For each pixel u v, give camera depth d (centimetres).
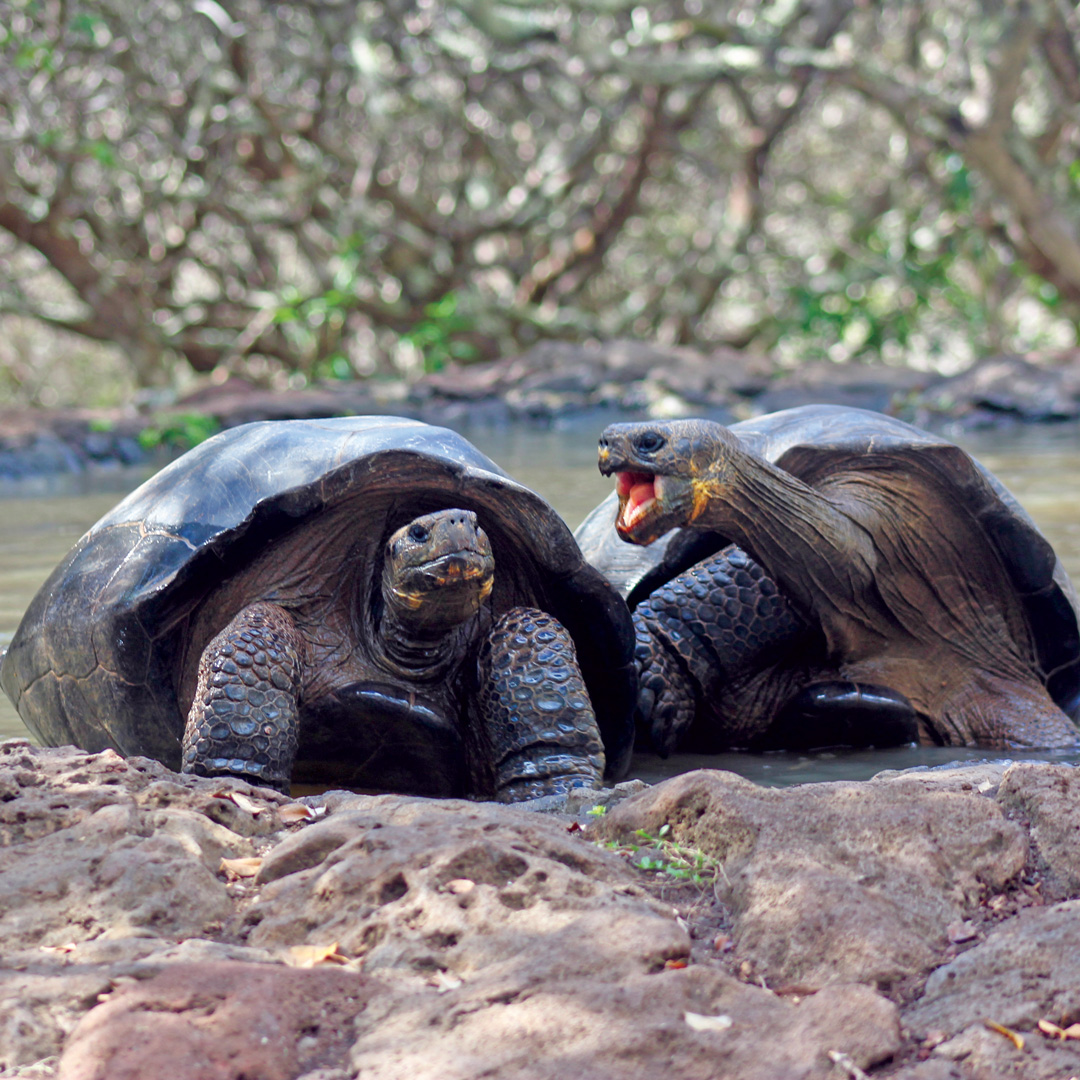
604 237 4550
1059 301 4625
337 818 493
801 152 5403
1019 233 4316
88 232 4197
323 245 4416
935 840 475
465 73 4216
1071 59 4169
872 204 4966
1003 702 906
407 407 3067
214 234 4556
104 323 4047
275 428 809
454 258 4428
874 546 873
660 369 3194
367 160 4019
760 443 913
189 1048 342
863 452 877
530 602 797
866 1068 351
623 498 800
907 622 904
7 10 3369
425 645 753
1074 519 1480
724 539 906
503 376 3275
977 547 905
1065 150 4644
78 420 2623
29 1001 367
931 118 3819
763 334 4794
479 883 432
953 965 404
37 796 517
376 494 746
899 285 4584
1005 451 2266
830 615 862
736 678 879
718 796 493
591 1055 342
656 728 856
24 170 3838
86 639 730
